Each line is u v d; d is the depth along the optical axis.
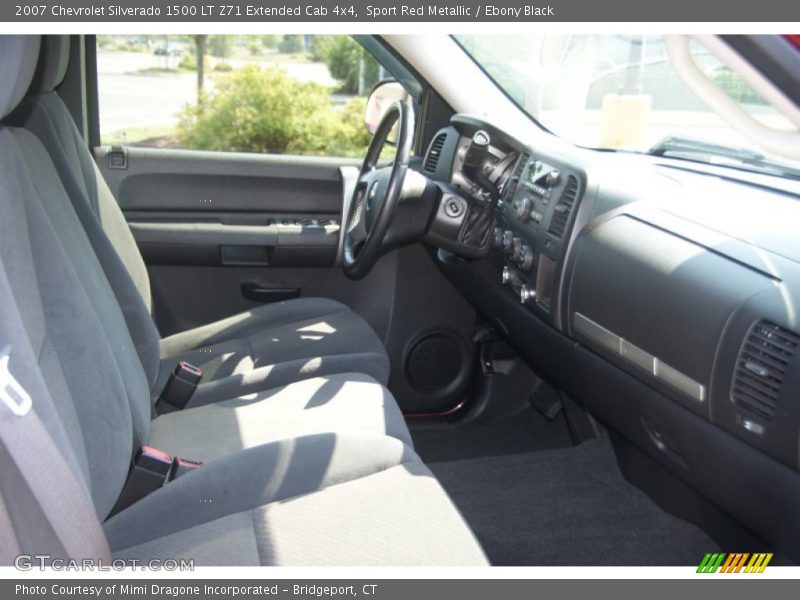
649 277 1.49
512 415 2.57
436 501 1.24
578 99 2.17
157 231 2.32
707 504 1.84
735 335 1.27
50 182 1.38
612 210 1.68
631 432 1.77
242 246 2.40
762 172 1.70
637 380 1.59
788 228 1.36
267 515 1.19
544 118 2.28
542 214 1.87
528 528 1.94
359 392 1.69
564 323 1.80
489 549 1.85
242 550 1.11
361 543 1.14
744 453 1.32
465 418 2.58
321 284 2.52
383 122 2.15
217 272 2.43
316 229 2.45
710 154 1.85
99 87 2.36
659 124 2.00
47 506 0.89
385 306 2.52
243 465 1.24
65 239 1.34
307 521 1.18
